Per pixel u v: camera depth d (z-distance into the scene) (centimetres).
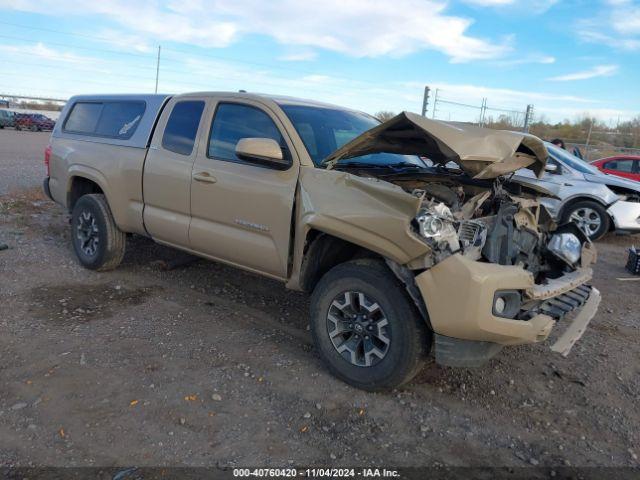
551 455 313
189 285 561
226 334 446
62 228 780
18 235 717
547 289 365
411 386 380
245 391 358
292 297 543
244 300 528
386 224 337
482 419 346
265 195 411
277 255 411
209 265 629
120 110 571
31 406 326
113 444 295
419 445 313
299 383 373
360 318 366
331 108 490
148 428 311
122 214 542
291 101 460
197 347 418
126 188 533
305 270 399
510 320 326
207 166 456
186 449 295
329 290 377
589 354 455
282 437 312
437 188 398
